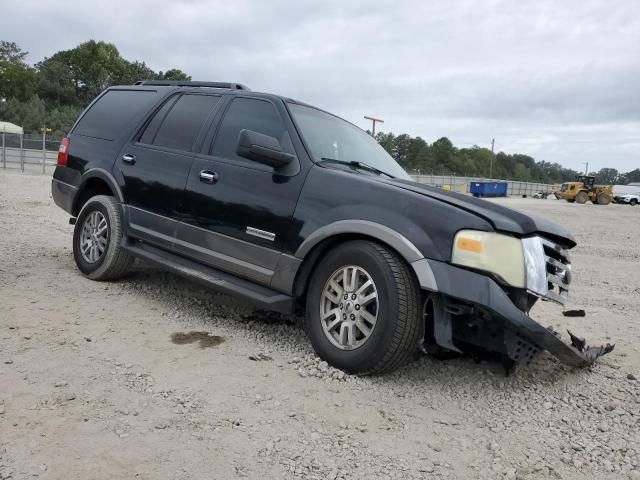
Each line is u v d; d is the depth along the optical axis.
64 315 4.39
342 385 3.55
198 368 3.63
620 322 5.88
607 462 2.91
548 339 3.43
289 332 4.52
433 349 3.88
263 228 4.14
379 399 3.42
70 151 5.95
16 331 3.96
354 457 2.76
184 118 5.10
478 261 3.39
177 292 5.39
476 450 2.94
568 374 4.19
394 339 3.45
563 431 3.24
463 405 3.47
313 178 4.05
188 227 4.63
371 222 3.66
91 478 2.38
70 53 109.62
